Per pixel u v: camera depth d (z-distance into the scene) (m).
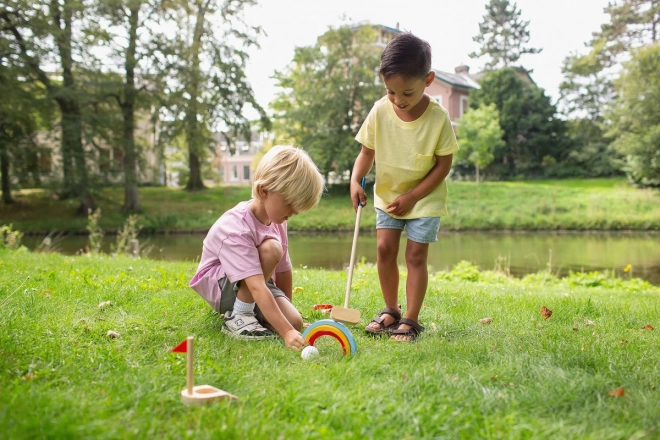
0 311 2.95
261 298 2.60
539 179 36.47
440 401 1.79
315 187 2.72
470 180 36.03
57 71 22.12
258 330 2.74
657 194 26.48
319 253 15.10
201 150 25.95
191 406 1.73
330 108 29.50
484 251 15.69
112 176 23.66
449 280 7.48
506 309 3.81
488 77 38.84
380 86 29.52
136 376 1.97
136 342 2.52
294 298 3.90
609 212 23.50
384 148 3.18
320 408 1.73
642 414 1.74
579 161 36.72
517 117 37.66
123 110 23.45
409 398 1.84
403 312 3.72
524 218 23.34
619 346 2.68
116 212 24.64
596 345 2.63
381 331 3.06
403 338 2.91
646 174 27.45
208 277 2.83
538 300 4.23
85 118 22.03
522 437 1.55
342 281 5.09
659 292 6.58
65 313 3.02
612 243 17.86
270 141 35.38
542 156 38.06
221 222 2.80
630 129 28.06
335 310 2.64
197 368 2.12
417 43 2.82
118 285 4.00
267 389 1.88
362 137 3.30
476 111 33.38
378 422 1.63
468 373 2.10
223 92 24.38
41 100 21.02
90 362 2.16
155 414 1.66
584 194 27.11
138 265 5.93
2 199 25.02
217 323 2.97
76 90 21.56
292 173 2.65
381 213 3.26
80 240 19.47
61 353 2.24
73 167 22.05
